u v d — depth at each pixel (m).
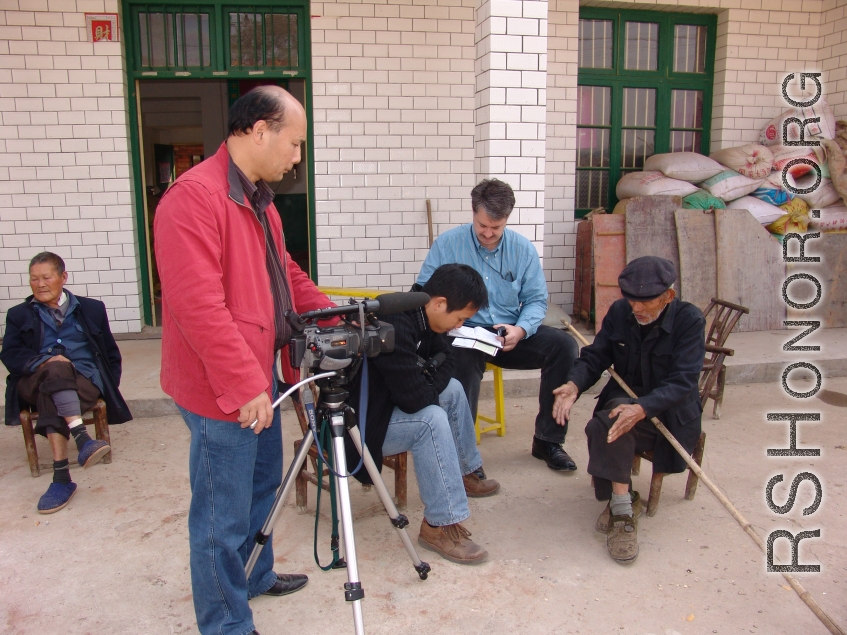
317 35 5.90
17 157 5.76
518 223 4.57
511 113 4.45
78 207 5.88
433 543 2.89
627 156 7.10
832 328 6.42
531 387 5.09
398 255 6.32
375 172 6.16
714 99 7.08
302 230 7.97
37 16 5.60
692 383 2.92
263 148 2.03
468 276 2.80
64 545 2.97
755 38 6.88
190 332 1.90
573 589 2.66
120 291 6.06
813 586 2.66
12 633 2.39
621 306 3.22
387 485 3.61
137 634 2.40
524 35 4.38
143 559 2.86
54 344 3.61
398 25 5.98
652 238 6.05
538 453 3.88
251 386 1.94
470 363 3.58
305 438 2.28
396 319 2.71
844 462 3.84
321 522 3.20
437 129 6.17
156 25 5.93
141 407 4.60
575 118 6.61
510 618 2.48
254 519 2.46
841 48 6.73
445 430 2.79
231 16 5.96
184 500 3.40
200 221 1.92
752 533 2.60
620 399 3.07
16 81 5.66
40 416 3.35
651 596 2.61
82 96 5.74
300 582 2.65
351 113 6.05
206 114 8.31
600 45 6.83
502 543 3.01
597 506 3.37
